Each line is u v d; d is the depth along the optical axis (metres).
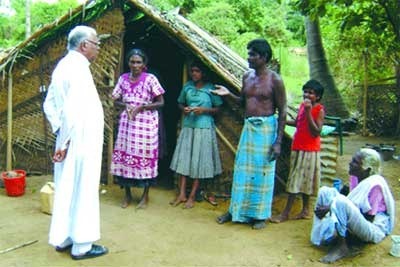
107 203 5.14
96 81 5.65
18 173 5.49
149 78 4.84
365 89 11.39
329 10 10.00
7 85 5.87
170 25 5.25
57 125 3.47
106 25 5.56
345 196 4.12
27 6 14.81
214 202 5.20
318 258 3.82
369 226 3.74
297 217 4.78
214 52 5.91
